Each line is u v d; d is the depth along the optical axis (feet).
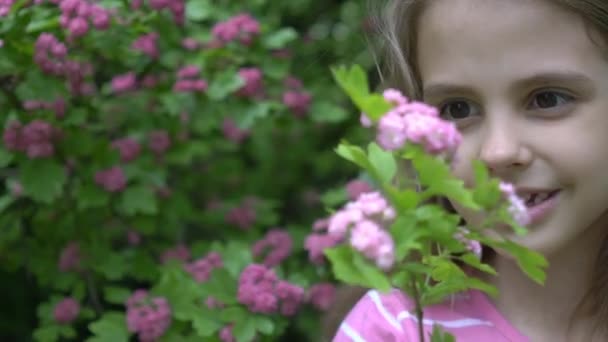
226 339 5.88
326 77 9.76
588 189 3.99
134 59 7.16
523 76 3.85
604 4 3.84
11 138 6.57
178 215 7.92
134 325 6.37
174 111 7.27
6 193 8.30
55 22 6.19
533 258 3.00
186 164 8.57
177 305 6.40
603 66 3.92
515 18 3.84
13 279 9.27
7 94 6.67
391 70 4.99
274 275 6.07
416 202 2.86
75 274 7.45
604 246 4.62
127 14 6.74
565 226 4.02
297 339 9.50
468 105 4.04
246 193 9.91
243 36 7.48
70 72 6.42
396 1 4.79
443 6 4.00
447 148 2.80
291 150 10.41
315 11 11.64
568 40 3.86
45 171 6.67
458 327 4.65
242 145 10.48
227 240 8.34
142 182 7.41
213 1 8.35
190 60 7.33
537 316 4.72
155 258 8.07
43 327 7.14
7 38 6.15
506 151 3.85
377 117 2.82
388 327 4.67
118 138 7.80
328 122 9.16
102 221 7.57
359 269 2.69
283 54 7.84
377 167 3.02
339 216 2.85
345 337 4.77
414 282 3.26
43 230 7.46
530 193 3.97
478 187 2.93
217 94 7.16
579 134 3.90
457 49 3.96
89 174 7.08
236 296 6.00
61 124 6.79
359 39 10.51
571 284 4.68
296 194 10.69
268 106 7.54
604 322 4.65
